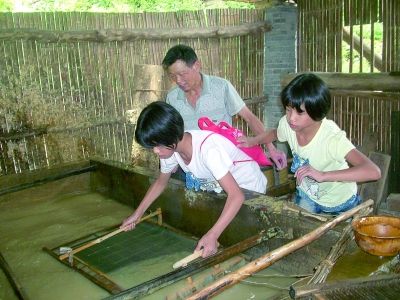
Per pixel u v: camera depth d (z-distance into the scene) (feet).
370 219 5.91
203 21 17.94
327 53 17.57
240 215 8.15
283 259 7.43
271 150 9.57
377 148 16.26
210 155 6.60
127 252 8.86
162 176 8.32
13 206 12.53
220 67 18.53
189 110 9.92
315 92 6.18
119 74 16.98
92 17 16.08
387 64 15.46
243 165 8.34
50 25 15.39
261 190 8.95
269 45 18.85
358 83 15.67
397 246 5.34
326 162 7.07
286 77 18.21
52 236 10.17
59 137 16.19
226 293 6.87
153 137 5.89
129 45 16.94
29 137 15.56
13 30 14.47
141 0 32.78
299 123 6.49
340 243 5.67
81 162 13.64
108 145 17.34
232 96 9.87
